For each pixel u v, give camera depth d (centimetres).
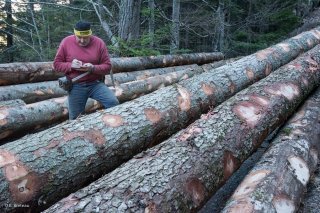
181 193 239
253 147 333
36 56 1341
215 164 277
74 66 387
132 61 744
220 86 418
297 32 1423
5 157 243
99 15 1034
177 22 1112
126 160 303
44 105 458
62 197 259
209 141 290
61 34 1305
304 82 470
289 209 264
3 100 488
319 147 381
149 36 888
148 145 323
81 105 417
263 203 252
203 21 1285
